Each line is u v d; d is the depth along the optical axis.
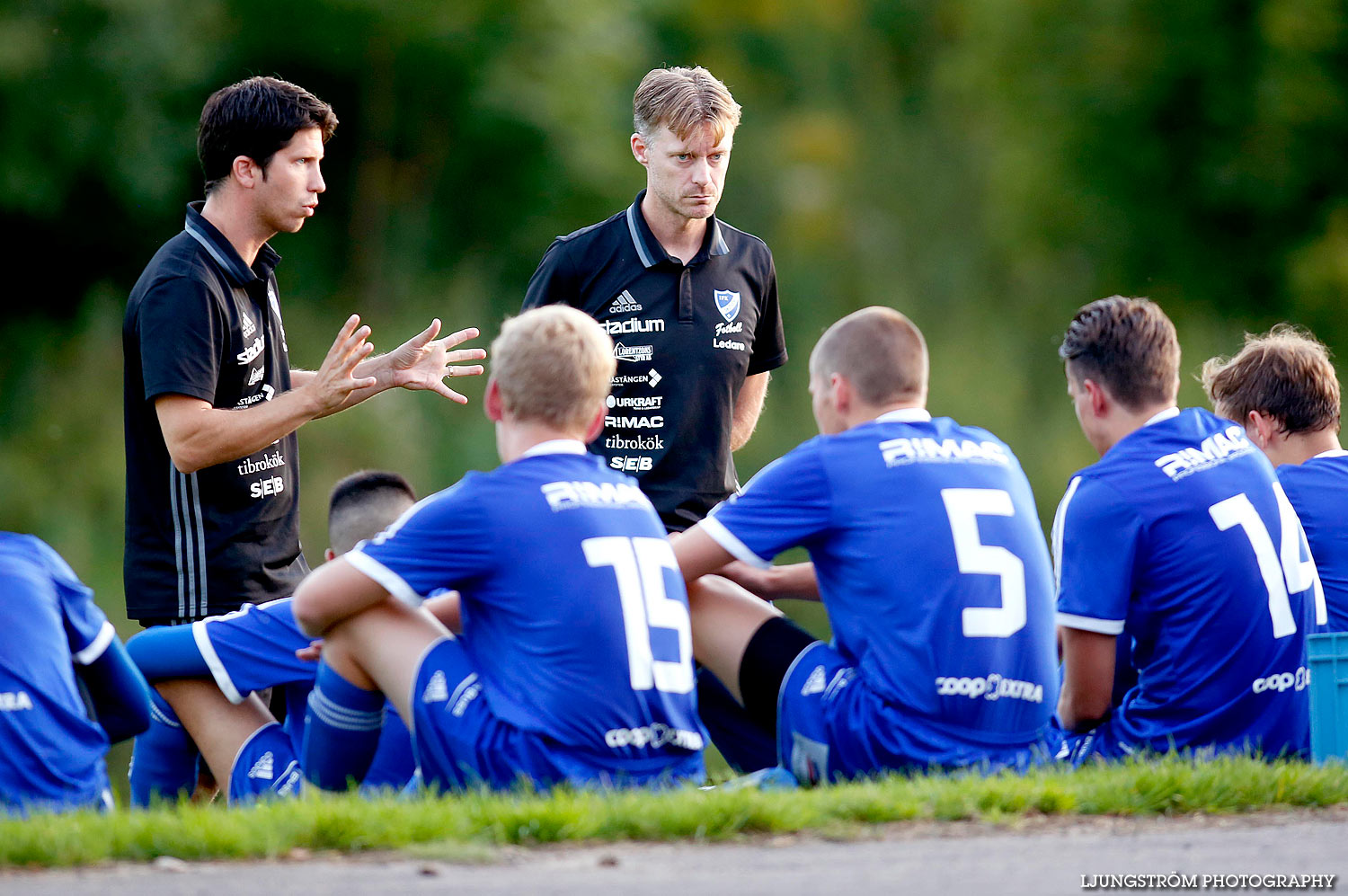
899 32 123.94
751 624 17.56
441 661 15.93
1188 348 91.06
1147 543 17.78
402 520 16.05
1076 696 18.22
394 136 99.38
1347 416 71.69
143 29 85.56
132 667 17.36
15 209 85.25
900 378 17.31
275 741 19.19
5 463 78.12
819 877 12.54
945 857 13.25
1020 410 92.75
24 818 14.45
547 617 15.65
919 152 115.62
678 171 20.64
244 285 20.73
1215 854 13.38
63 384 83.44
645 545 16.11
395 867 12.89
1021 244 101.44
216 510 20.59
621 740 15.62
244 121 20.28
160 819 14.02
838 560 16.95
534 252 98.69
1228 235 93.94
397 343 89.88
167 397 19.81
